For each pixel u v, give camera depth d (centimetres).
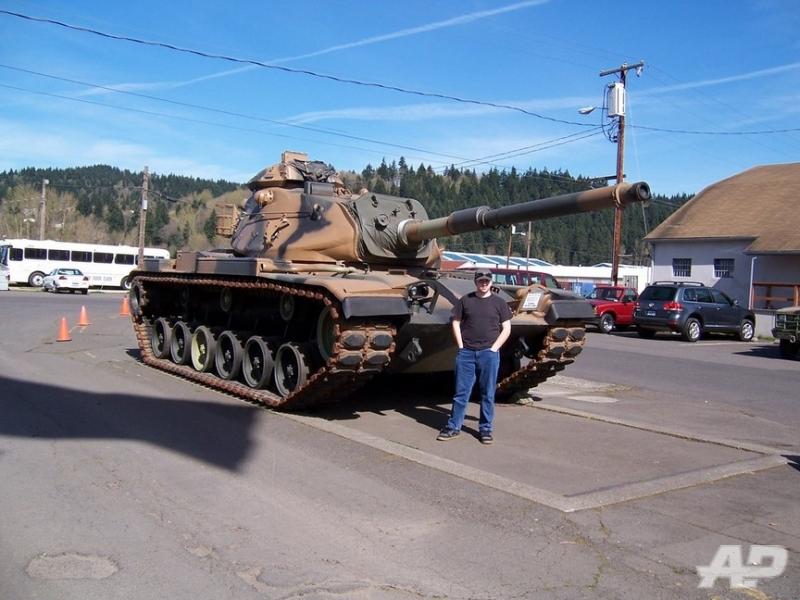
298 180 1130
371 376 823
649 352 1917
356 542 476
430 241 1066
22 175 13962
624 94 2789
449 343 886
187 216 9781
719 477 659
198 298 1165
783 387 1310
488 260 5375
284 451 690
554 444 768
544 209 784
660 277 3531
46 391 948
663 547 486
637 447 762
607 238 9388
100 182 13750
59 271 4212
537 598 405
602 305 2614
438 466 649
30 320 2123
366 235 986
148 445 696
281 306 914
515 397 1025
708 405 1093
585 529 512
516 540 488
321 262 1010
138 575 418
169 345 1193
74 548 454
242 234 1143
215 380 1027
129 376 1107
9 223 7325
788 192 3459
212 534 482
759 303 3019
